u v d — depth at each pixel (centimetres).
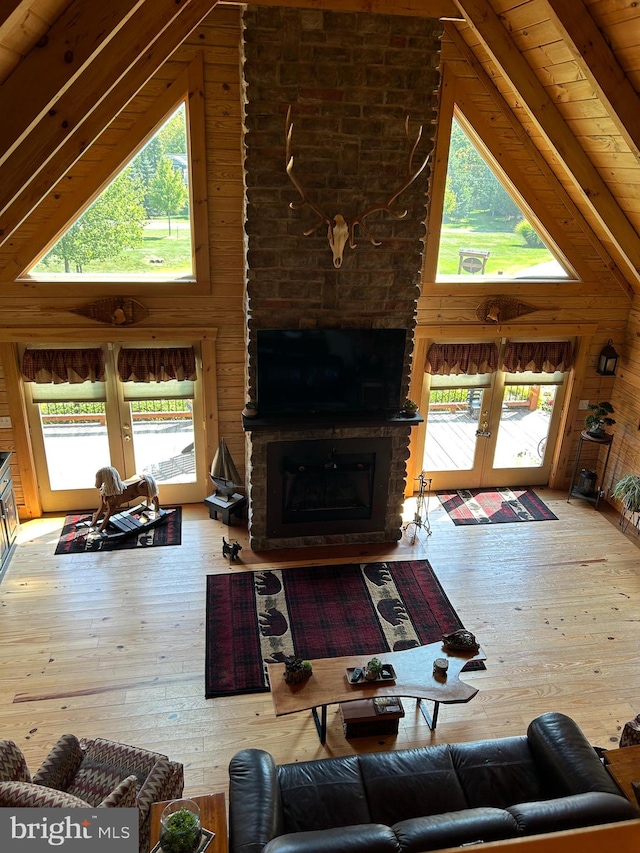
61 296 550
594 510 674
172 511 641
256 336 508
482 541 611
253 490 558
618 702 432
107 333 568
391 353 532
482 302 614
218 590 527
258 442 542
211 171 534
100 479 576
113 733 397
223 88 509
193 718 410
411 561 576
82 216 538
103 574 543
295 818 296
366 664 391
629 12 353
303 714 419
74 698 421
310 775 317
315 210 470
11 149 280
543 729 333
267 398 528
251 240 487
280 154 466
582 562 585
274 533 579
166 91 502
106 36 273
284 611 507
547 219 588
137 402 611
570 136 486
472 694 371
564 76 437
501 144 557
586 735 404
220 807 259
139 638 473
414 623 499
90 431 613
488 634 490
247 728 405
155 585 531
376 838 238
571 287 622
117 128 507
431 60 461
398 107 470
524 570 570
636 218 512
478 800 312
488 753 334
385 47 452
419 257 516
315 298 514
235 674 445
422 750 336
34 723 400
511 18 433
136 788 269
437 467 691
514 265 614
